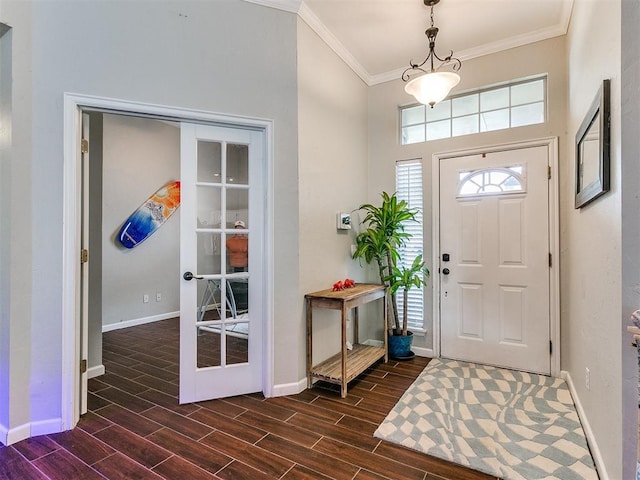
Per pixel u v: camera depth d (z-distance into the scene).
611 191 1.50
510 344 3.04
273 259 2.51
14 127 1.90
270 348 2.50
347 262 3.30
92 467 1.73
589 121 1.86
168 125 5.01
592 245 1.90
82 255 2.25
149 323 4.73
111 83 2.12
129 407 2.35
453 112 3.35
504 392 2.57
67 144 2.03
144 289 4.75
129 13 2.17
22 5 1.92
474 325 3.20
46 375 2.01
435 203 3.37
